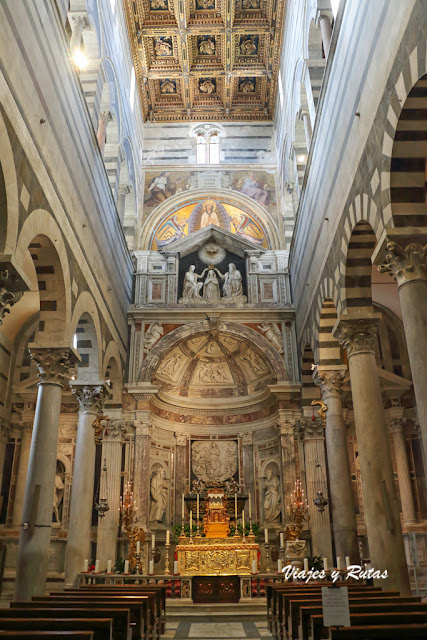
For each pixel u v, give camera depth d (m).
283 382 19.47
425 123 8.41
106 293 16.30
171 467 20.52
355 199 10.83
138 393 19.19
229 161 24.75
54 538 17.97
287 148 21.86
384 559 9.77
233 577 14.51
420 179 8.87
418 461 18.66
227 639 9.89
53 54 10.52
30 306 19.28
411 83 7.84
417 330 8.20
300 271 18.67
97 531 17.78
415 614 5.71
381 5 8.96
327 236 13.53
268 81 24.52
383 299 19.92
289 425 19.17
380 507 10.11
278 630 9.25
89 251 13.86
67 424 19.61
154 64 23.75
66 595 8.16
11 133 8.34
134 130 22.78
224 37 22.42
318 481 18.16
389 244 8.61
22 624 5.53
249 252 21.83
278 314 20.59
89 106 14.47
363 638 4.98
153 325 20.42
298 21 18.12
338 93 11.95
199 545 14.97
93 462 14.96
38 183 9.67
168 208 23.75
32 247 10.71
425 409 7.73
